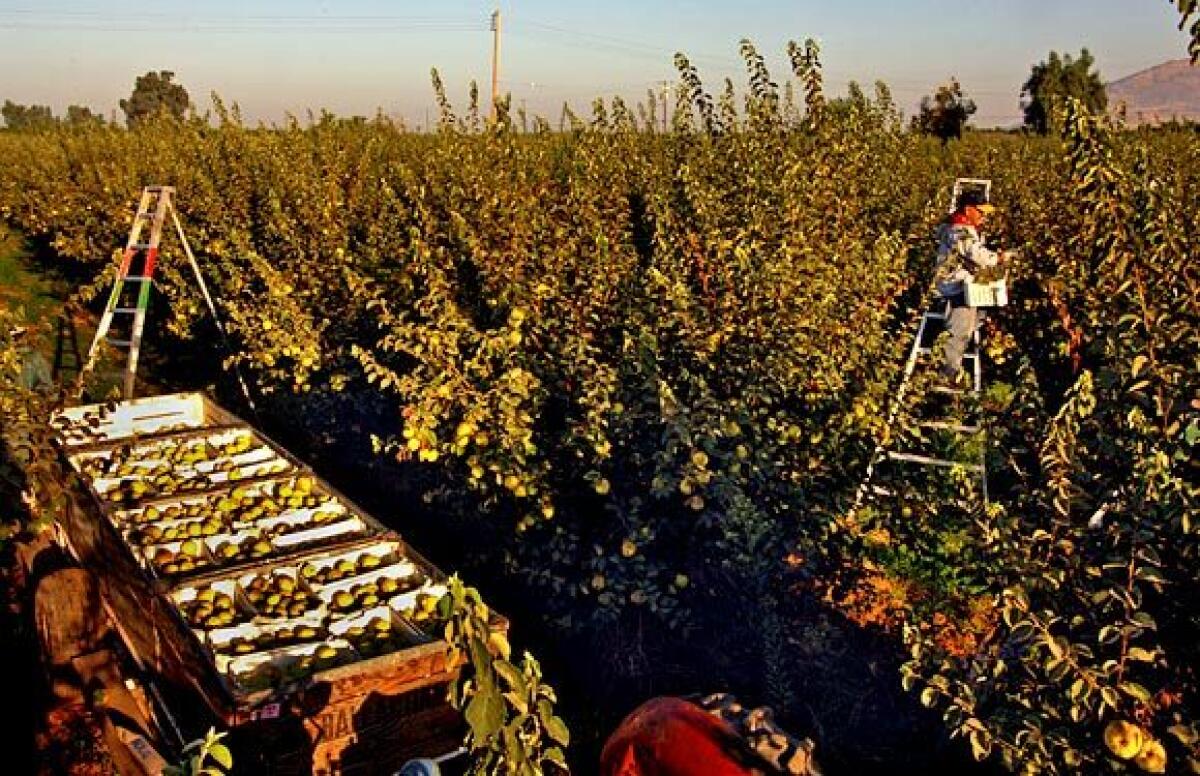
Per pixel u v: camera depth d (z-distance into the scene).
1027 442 5.25
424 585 5.36
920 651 3.58
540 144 15.05
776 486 6.20
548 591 6.36
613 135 13.21
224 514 6.40
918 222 10.64
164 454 7.72
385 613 5.12
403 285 9.39
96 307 17.61
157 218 11.52
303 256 11.32
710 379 6.95
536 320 7.71
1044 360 9.83
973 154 17.12
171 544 5.95
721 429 5.90
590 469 6.28
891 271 8.11
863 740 4.99
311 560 5.58
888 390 6.77
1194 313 4.84
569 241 9.43
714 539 6.04
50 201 22.44
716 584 5.95
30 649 6.10
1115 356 4.34
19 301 18.39
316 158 17.34
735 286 7.43
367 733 4.35
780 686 5.26
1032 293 10.47
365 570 5.59
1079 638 3.29
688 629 5.70
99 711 5.22
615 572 5.88
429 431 6.50
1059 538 3.36
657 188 10.70
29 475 6.64
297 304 10.41
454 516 7.40
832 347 6.86
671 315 7.09
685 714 3.81
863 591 5.77
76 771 4.97
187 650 4.58
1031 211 11.35
